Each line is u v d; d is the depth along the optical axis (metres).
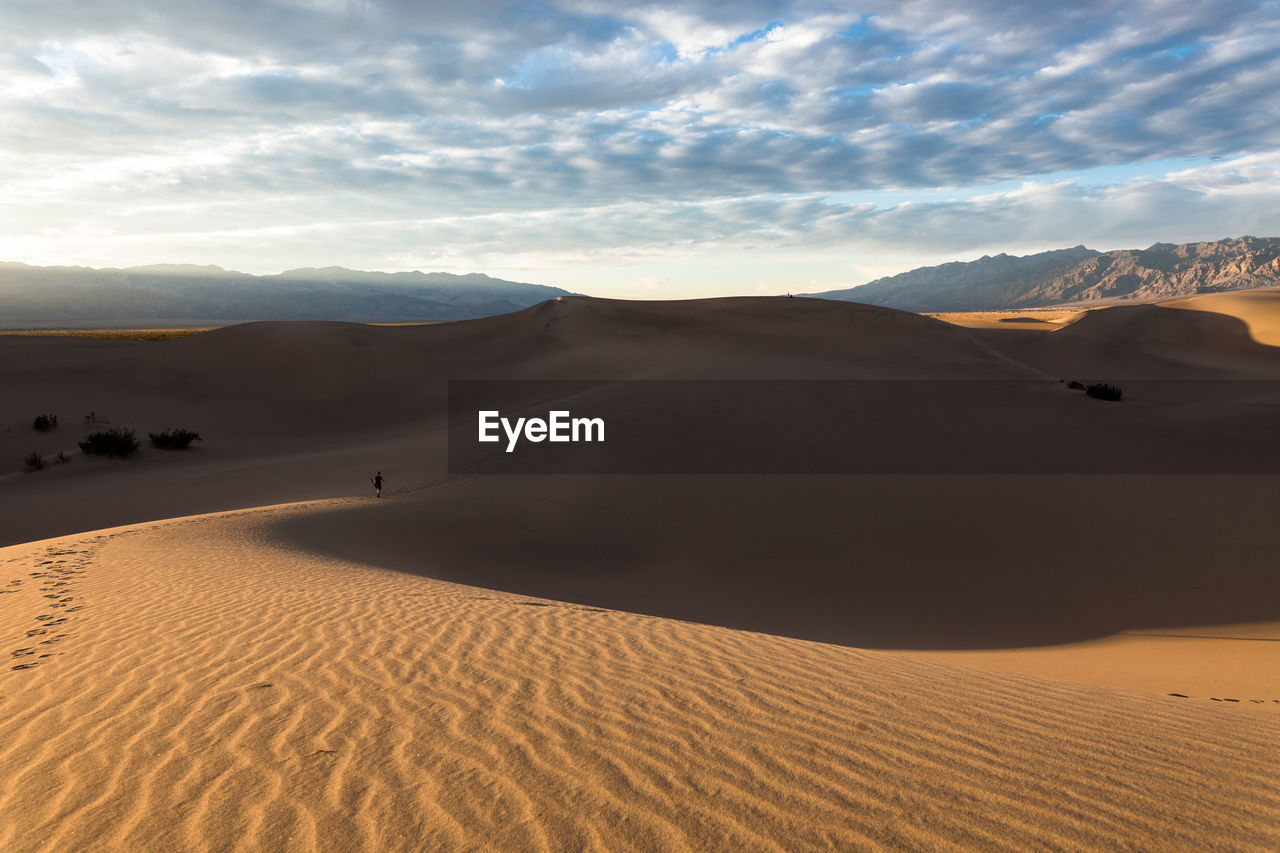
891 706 4.81
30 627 6.91
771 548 17.06
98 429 36.50
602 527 18.59
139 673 5.34
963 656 9.79
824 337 61.84
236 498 24.33
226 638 6.39
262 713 4.48
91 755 3.89
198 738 4.09
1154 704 5.41
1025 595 14.04
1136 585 14.29
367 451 31.08
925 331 66.19
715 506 19.61
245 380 48.97
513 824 3.12
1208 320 90.75
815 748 3.98
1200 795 3.45
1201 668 9.20
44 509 23.42
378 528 16.91
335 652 5.95
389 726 4.25
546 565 15.86
